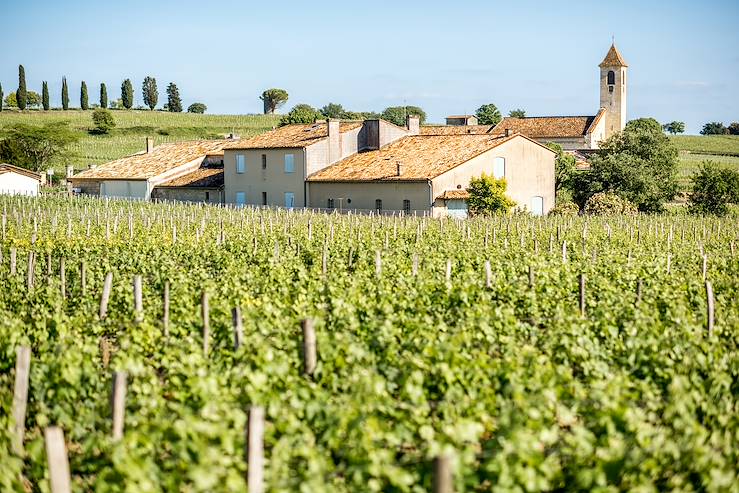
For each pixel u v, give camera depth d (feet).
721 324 46.39
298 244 79.97
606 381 32.89
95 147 330.75
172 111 502.38
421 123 403.13
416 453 26.12
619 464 24.08
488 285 54.90
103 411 31.55
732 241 90.58
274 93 479.82
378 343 38.47
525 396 30.09
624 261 71.87
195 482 22.49
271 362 33.32
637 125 316.81
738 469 26.18
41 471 26.76
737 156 351.46
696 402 30.35
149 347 40.83
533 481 23.24
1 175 199.82
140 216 130.00
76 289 58.59
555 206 159.63
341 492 23.79
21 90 415.85
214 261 74.08
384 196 147.43
